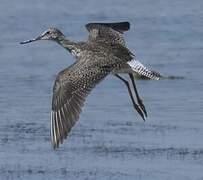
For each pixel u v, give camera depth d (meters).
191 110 22.56
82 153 18.50
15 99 24.17
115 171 17.36
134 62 11.16
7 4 42.94
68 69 10.88
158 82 26.27
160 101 23.83
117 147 18.84
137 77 26.39
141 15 38.88
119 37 11.90
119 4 42.09
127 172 17.25
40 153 18.58
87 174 17.19
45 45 33.00
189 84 26.03
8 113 22.36
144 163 17.75
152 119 21.47
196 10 39.66
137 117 21.73
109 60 11.00
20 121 21.38
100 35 11.85
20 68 29.09
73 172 17.34
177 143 19.19
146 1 42.75
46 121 21.41
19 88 25.77
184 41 33.16
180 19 37.44
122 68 11.03
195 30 35.00
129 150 18.64
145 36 34.22
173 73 27.73
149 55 30.81
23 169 17.59
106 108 22.80
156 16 38.44
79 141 19.34
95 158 18.08
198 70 28.03
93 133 19.98
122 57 11.14
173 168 17.47
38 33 35.62
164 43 32.84
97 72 10.82
